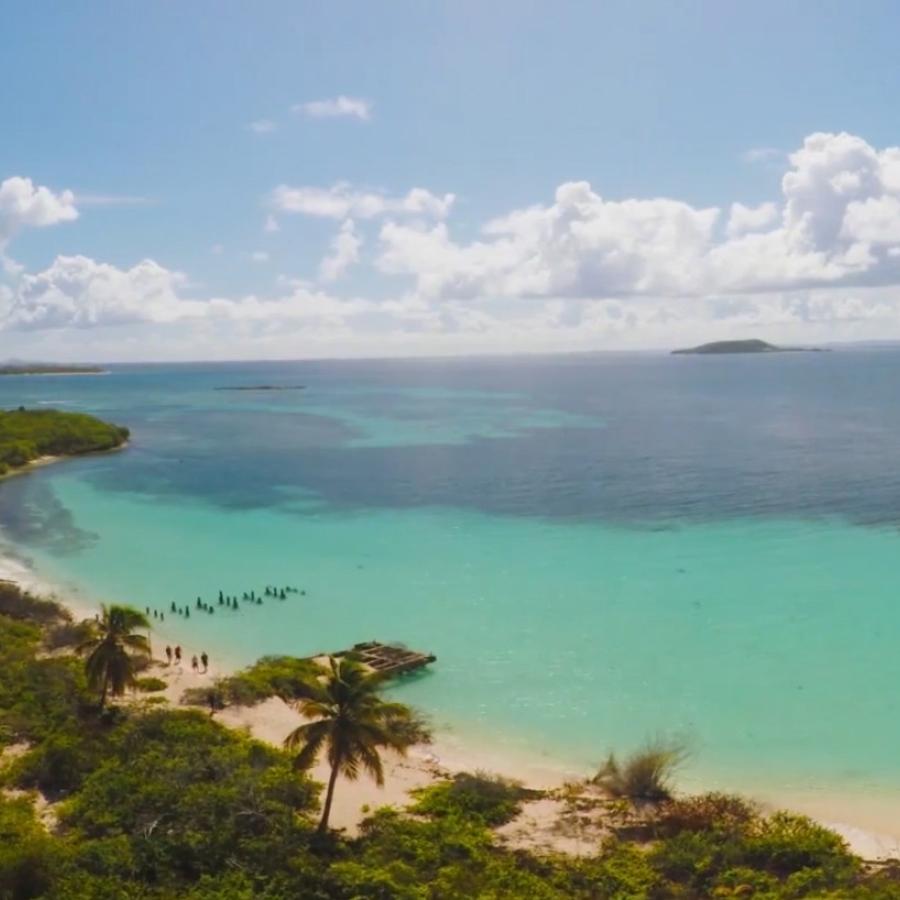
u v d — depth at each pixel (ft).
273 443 579.48
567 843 121.08
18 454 489.26
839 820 130.72
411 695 175.22
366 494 384.68
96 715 157.69
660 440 539.29
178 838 112.98
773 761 148.36
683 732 158.51
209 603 238.07
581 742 156.15
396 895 102.32
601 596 232.94
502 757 151.43
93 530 330.95
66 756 134.62
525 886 106.83
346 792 134.92
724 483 385.70
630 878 110.11
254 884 105.29
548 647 198.29
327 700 118.52
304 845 114.73
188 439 614.75
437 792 133.59
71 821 119.75
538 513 335.06
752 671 183.11
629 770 139.85
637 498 357.82
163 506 373.81
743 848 117.19
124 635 159.43
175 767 130.72
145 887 102.73
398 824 122.72
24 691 163.84
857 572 247.50
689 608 221.25
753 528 301.43
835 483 378.12
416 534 307.78
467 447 529.04
